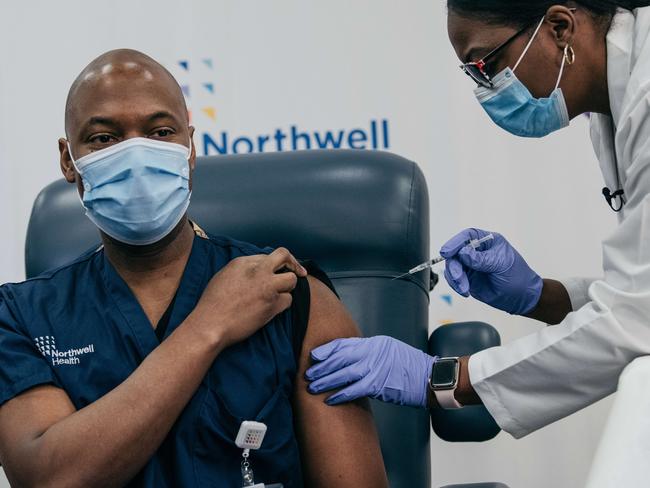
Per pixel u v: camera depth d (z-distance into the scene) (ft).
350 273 6.31
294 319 5.20
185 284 5.15
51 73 8.99
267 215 6.32
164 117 4.97
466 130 8.88
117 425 4.53
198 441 4.76
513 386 5.62
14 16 8.99
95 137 4.93
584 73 5.83
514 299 6.88
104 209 4.90
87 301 5.08
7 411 4.81
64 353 4.93
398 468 6.08
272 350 5.02
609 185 6.54
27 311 5.06
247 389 4.88
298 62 8.96
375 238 6.27
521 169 8.84
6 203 8.96
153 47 9.03
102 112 4.89
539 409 5.62
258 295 4.93
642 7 5.78
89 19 9.02
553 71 5.83
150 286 5.15
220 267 5.26
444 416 6.08
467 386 5.68
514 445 8.82
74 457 4.53
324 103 8.95
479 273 6.89
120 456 4.54
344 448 5.09
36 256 6.41
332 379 5.16
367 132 8.93
